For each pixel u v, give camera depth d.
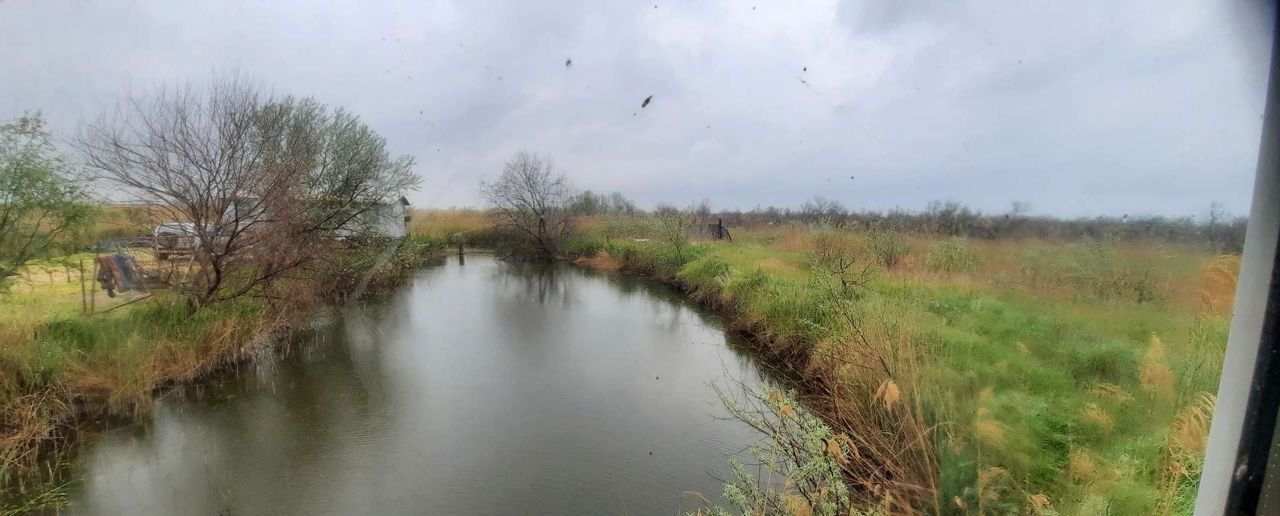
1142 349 3.83
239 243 8.27
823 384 6.12
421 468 5.36
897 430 3.95
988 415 3.50
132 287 7.71
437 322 11.49
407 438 5.98
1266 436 1.44
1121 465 2.85
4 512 4.59
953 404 3.78
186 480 5.14
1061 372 4.12
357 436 6.03
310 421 6.42
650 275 17.67
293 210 9.15
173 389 7.00
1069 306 5.20
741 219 27.14
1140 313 4.15
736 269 12.16
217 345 7.81
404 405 6.89
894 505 3.35
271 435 6.05
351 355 9.02
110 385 6.24
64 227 6.29
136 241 7.69
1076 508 2.66
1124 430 3.15
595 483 5.04
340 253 12.72
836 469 3.11
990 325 5.59
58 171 6.10
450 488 5.00
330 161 13.76
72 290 7.37
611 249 21.47
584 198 27.73
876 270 8.77
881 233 11.55
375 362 8.64
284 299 9.32
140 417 6.35
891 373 4.44
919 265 9.49
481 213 28.38
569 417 6.47
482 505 4.74
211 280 8.38
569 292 15.33
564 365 8.43
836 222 14.44
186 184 7.59
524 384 7.61
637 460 5.41
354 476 5.23
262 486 5.05
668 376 7.80
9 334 5.71
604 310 12.67
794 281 9.86
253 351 8.58
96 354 6.32
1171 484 2.54
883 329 5.28
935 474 3.40
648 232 20.95
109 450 5.67
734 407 4.36
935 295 7.36
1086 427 3.28
